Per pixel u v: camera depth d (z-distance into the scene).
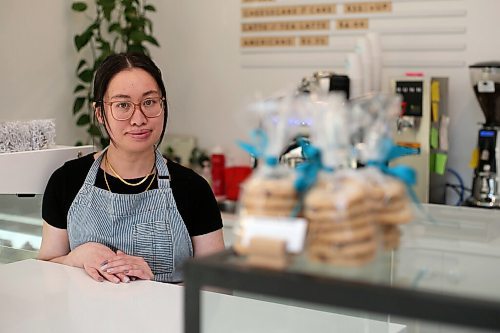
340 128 1.07
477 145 3.29
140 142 2.19
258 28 4.01
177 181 2.28
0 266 2.10
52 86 3.84
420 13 3.53
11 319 1.62
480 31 3.41
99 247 2.11
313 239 1.01
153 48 4.33
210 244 2.32
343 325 1.61
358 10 3.69
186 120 4.29
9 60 3.58
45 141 2.39
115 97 2.17
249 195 1.05
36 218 2.37
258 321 1.63
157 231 2.22
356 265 0.99
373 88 3.21
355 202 1.00
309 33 3.85
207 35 4.18
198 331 1.03
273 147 1.08
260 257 1.01
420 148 3.21
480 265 1.21
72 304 1.73
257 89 4.05
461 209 1.75
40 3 3.73
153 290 1.85
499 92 3.11
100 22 3.94
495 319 0.86
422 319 0.90
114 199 2.20
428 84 3.19
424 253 1.20
